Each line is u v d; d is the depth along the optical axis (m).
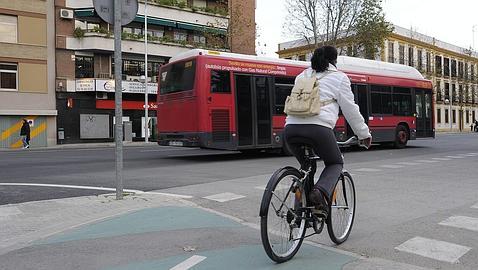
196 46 38.78
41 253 4.79
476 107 78.38
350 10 37.25
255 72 15.76
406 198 7.86
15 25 31.03
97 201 7.48
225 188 8.98
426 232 5.65
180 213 6.57
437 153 17.70
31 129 31.42
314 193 4.50
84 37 33.22
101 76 34.62
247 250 4.83
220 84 14.89
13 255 4.75
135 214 6.48
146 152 19.53
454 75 73.12
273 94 16.19
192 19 39.47
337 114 4.57
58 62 32.69
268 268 4.26
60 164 14.26
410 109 21.08
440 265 4.45
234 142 15.09
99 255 4.69
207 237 5.33
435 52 68.69
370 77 19.27
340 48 38.00
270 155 17.34
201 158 16.11
